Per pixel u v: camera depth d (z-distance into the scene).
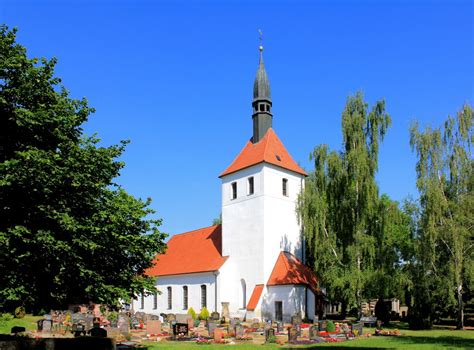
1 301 19.03
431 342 28.95
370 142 43.91
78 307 52.19
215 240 58.81
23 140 20.97
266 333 31.25
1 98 19.61
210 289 52.59
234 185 54.94
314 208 44.66
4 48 21.16
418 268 40.34
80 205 20.62
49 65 22.59
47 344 20.28
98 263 21.05
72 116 21.81
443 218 38.94
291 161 54.72
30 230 18.64
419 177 40.59
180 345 29.03
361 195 42.03
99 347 21.48
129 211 21.36
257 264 49.78
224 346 28.36
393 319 53.66
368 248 40.44
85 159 20.59
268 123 55.38
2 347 19.08
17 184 18.28
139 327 41.75
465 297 48.00
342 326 35.59
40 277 19.72
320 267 43.50
